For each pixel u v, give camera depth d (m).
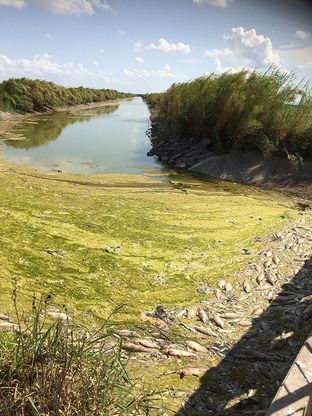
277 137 10.04
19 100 23.42
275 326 3.40
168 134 13.80
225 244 5.04
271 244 5.17
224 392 2.57
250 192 8.56
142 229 5.12
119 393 2.19
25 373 2.01
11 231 4.50
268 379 2.73
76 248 4.34
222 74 11.79
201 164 10.39
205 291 3.91
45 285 3.55
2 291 3.31
